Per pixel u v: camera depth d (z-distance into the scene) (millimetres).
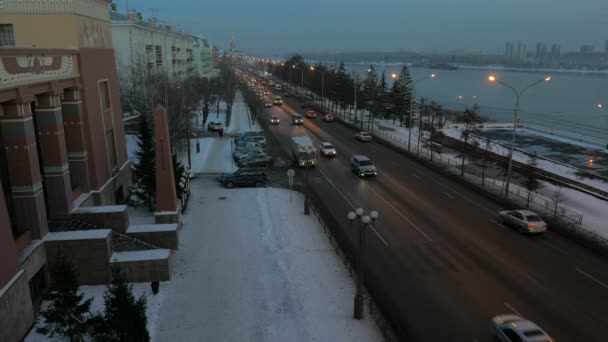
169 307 18062
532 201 31125
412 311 17469
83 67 24344
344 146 53844
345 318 17156
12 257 15797
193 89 78938
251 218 28250
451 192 34500
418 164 44688
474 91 179625
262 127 66625
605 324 16672
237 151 45281
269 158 42438
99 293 19062
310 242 24344
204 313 17641
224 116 78875
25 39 23797
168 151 24812
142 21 71062
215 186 36031
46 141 21312
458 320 16859
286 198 32625
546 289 19281
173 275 20703
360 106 91688
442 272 20781
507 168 36844
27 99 18047
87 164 25266
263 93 118500
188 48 109688
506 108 121188
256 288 19516
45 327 14703
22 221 18672
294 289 19328
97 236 19484
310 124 71750
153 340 15922
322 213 29172
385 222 27422
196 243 24312
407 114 75250
